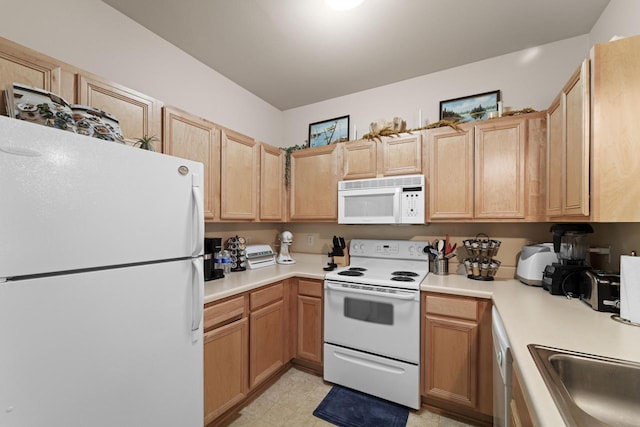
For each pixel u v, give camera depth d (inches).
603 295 51.0
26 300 30.9
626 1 56.4
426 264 89.7
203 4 65.1
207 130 75.1
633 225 52.1
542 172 70.1
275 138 122.2
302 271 91.4
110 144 38.5
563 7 65.2
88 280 36.0
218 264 82.5
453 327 68.1
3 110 41.6
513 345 37.4
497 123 75.0
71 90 49.6
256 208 93.0
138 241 41.4
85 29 61.9
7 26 51.6
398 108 101.1
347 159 96.0
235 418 69.1
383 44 79.8
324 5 65.0
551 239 78.0
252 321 74.0
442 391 69.1
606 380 32.9
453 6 65.0
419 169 84.1
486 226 85.7
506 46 80.8
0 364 29.2
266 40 78.2
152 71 75.2
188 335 48.9
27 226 30.9
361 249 99.7
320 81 101.2
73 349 34.6
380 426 66.4
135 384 41.0
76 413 34.8
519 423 34.4
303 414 70.6
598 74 44.3
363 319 78.0
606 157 43.8
